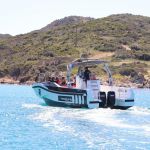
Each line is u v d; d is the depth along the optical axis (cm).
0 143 2544
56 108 4622
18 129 3097
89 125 3247
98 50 17062
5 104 5344
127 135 2781
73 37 19200
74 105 4591
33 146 2458
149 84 13212
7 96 7162
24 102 5762
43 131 2988
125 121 3475
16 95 7512
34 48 18600
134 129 3034
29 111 4362
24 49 18875
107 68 4941
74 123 3372
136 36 19438
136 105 5609
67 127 3167
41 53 17325
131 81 13438
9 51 19025
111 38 18850
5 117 3844
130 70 13912
